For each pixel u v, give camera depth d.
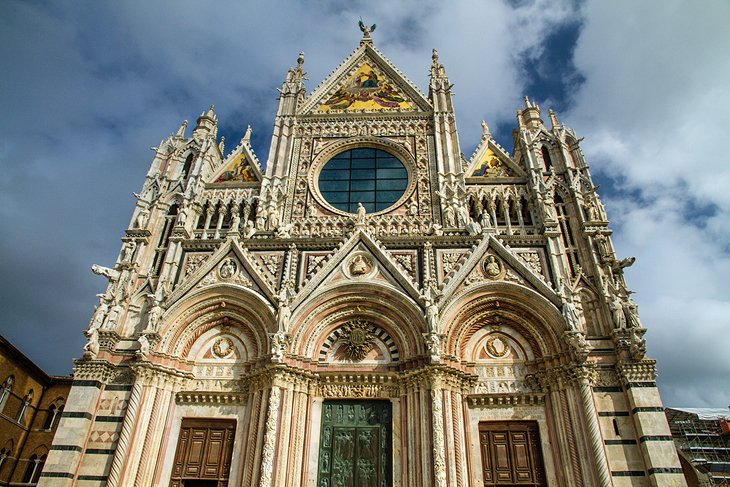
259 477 22.58
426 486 22.33
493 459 24.19
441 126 36.38
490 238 29.19
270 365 24.91
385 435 25.02
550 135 35.06
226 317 28.34
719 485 40.09
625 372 24.33
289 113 37.97
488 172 34.28
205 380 26.86
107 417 24.84
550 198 31.12
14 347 38.16
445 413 23.80
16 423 40.59
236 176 35.03
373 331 27.86
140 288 29.03
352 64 41.50
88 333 26.30
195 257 30.00
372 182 34.81
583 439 23.06
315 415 25.59
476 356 26.98
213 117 38.62
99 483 23.22
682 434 45.88
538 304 26.91
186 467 24.59
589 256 28.86
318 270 28.41
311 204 33.41
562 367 24.77
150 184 33.25
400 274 27.86
